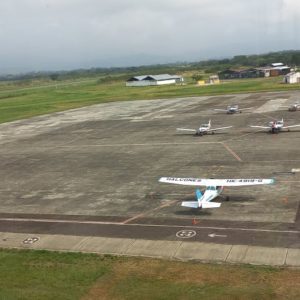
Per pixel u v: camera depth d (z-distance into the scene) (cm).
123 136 8431
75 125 10281
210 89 17525
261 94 14150
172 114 10988
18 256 3491
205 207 3872
